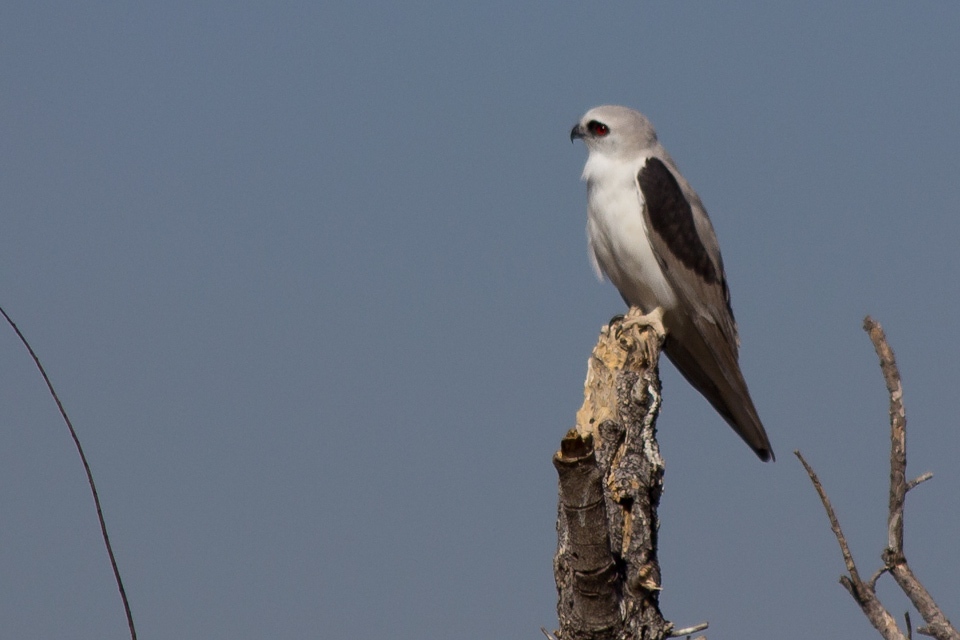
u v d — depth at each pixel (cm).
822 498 746
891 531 768
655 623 809
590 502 708
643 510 852
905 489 771
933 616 747
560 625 812
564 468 700
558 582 815
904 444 775
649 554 836
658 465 903
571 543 735
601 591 745
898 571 762
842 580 746
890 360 786
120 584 588
